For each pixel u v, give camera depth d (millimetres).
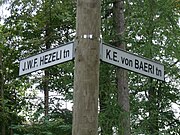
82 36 3904
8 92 14406
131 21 8344
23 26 15469
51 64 4367
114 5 8266
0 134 13305
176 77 16375
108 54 4309
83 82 3779
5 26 15047
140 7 8148
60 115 15070
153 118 14555
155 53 9492
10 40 15078
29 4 13547
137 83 15172
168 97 17141
